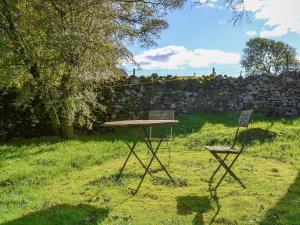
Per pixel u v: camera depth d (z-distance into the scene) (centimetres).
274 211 612
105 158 1091
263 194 702
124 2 1609
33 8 1402
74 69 1339
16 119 1642
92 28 1411
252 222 568
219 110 1977
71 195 726
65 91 1391
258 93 1986
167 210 629
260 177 821
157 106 1895
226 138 1323
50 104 1348
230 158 1045
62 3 1338
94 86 1540
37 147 1298
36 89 1398
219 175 848
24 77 1429
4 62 1374
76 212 624
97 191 745
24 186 810
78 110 1464
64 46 1259
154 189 752
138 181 815
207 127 1647
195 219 587
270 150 1133
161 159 1055
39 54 1369
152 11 1661
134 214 612
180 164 984
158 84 1920
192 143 1311
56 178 874
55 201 690
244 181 791
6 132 1612
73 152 1170
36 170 946
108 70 1472
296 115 1930
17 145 1420
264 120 1831
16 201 694
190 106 1952
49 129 1673
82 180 845
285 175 838
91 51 1323
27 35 1397
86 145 1291
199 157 1070
